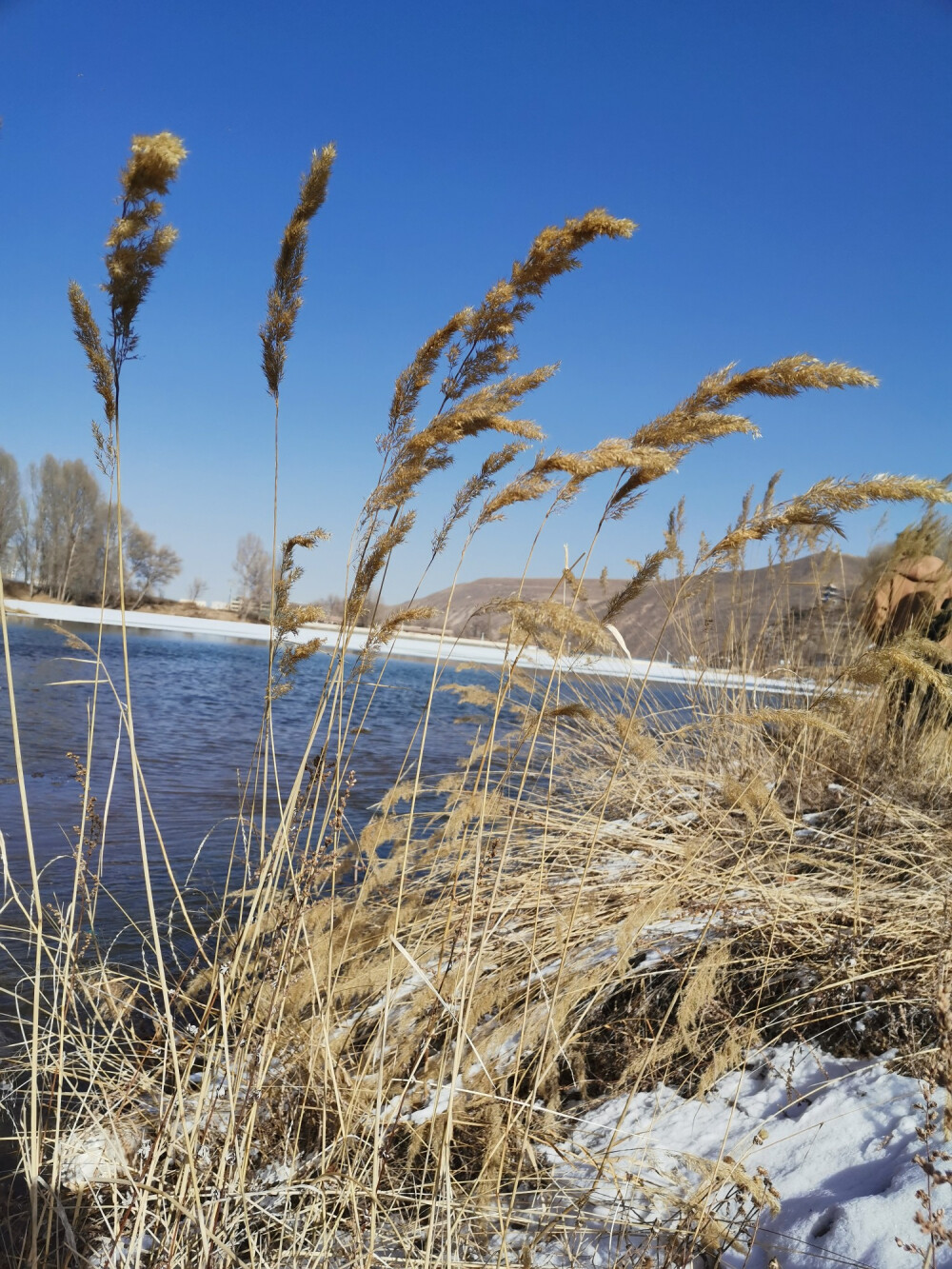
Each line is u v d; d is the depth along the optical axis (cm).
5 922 413
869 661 286
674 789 488
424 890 357
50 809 679
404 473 255
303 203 242
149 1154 224
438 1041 299
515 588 282
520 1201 232
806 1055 271
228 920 438
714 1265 190
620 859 407
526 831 437
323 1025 242
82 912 276
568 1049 290
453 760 1066
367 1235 221
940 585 548
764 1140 232
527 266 259
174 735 1149
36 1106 210
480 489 272
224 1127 237
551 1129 250
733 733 508
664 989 310
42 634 2858
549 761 376
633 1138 249
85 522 5759
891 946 310
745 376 233
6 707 1222
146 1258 208
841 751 476
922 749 501
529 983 272
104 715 1254
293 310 246
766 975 298
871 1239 178
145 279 211
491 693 338
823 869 371
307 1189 218
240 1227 221
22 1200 228
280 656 256
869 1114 230
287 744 1150
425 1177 245
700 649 536
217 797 763
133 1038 283
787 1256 186
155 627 4591
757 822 344
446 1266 203
